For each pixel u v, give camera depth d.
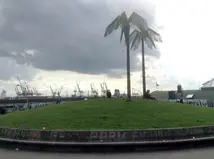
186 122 17.33
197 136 15.48
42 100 77.81
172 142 14.38
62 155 13.27
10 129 16.19
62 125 16.59
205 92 58.19
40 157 12.85
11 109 43.56
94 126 16.23
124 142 14.09
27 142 14.68
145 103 22.12
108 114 18.31
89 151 13.89
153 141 14.33
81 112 19.00
